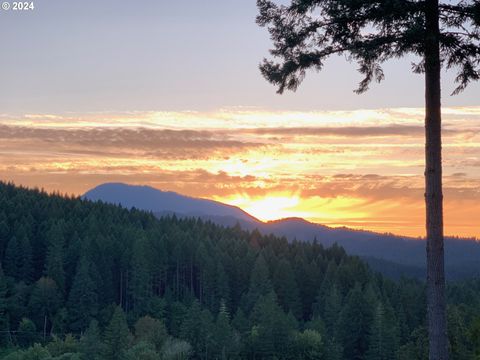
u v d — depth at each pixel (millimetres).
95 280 156750
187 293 174250
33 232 191750
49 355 90375
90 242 174875
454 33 19203
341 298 143375
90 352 95438
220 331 109125
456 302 146625
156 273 175875
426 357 61250
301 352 107812
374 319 107875
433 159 19469
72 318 141875
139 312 153625
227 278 170375
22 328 132875
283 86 20844
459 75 19891
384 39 19203
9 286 153000
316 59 20234
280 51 20781
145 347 91188
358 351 117500
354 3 18609
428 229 19609
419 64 19641
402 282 168750
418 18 18297
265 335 108375
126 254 174875
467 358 59031
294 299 162625
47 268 163250
